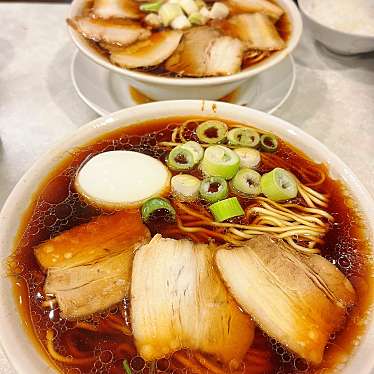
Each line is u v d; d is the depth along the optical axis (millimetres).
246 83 340
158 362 184
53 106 337
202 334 183
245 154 247
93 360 185
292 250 208
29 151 306
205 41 323
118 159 238
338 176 239
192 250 202
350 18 383
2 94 342
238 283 191
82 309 190
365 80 370
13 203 214
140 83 298
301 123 332
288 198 233
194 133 260
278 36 335
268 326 185
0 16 408
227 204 224
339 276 202
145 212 219
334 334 191
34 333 188
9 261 201
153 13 351
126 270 197
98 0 351
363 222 222
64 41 388
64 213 223
